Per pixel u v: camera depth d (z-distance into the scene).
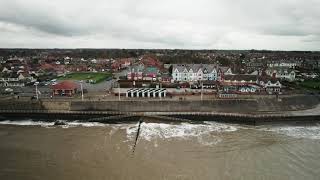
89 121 74.50
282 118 74.50
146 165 45.00
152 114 75.62
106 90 101.06
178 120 74.19
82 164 45.19
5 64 179.75
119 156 48.66
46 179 40.12
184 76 116.12
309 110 84.94
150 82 106.31
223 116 74.75
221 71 120.94
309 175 42.09
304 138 60.59
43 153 49.97
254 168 44.38
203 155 49.53
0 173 41.84
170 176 41.22
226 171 43.12
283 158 48.66
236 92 94.62
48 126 69.38
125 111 79.56
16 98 85.69
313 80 133.50
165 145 54.62
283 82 123.50
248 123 73.38
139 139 58.41
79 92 96.19
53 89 91.56
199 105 82.62
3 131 64.19
